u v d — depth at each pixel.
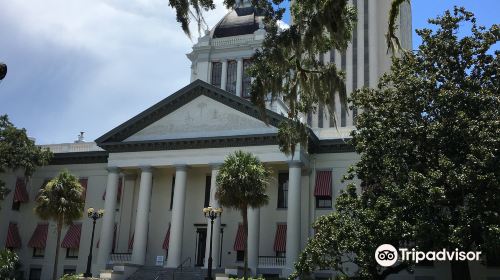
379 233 23.98
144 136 44.78
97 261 42.78
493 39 26.80
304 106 22.14
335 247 26.50
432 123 25.53
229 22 67.38
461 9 28.17
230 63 64.25
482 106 25.14
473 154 23.22
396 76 28.67
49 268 47.72
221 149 42.19
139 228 42.31
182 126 43.88
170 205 45.56
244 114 42.34
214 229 40.28
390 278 38.28
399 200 24.56
